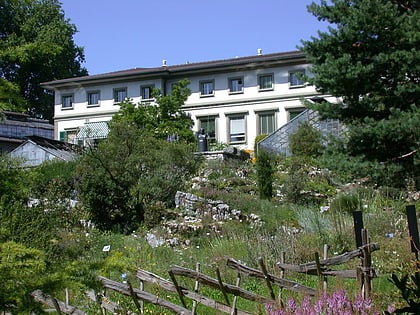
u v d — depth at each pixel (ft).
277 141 111.86
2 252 14.76
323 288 23.70
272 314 20.16
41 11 173.47
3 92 17.28
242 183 83.61
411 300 10.35
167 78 147.74
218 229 56.34
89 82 152.05
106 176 64.44
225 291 24.84
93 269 16.28
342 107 58.95
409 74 57.11
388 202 55.42
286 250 37.01
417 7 59.98
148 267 38.83
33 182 18.21
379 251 34.63
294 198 73.15
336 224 43.57
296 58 135.95
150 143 68.08
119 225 62.49
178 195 66.54
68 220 56.95
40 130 165.89
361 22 56.34
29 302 14.85
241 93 141.08
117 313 24.31
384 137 53.47
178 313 24.17
